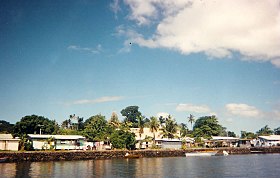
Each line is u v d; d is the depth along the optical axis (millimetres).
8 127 161750
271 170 70688
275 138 169625
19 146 98750
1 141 96125
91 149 114125
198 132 178250
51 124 132375
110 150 109750
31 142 104562
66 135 117000
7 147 96688
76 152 100438
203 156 127500
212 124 181125
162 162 92188
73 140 111750
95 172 64812
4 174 60438
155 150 120812
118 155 110250
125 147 118312
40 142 105812
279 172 66938
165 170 69312
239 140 169000
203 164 85250
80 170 68500
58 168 72438
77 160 99312
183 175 61094
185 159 107562
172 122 150125
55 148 107812
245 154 144000
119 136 118750
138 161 96375
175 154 125188
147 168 73438
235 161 97188
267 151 153000
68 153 98688
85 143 114938
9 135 105500
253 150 150000
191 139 156875
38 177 56688
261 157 119062
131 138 120312
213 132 177375
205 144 158625
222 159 107188
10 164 82750
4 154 87750
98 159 104250
